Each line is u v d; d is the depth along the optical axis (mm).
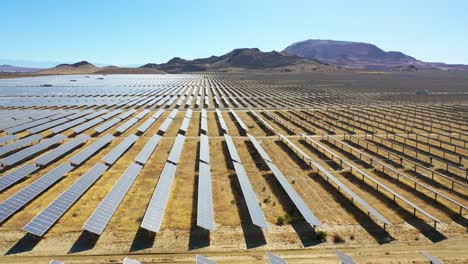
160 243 23875
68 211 28109
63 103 94500
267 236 25156
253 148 48906
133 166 36312
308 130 62531
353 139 56125
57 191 32281
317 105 96500
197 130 60188
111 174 37312
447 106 94875
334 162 43062
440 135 59812
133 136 51688
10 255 22000
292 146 47844
